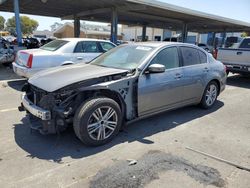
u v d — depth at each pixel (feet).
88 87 11.83
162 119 16.51
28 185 9.08
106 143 12.58
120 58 15.31
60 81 11.92
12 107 18.12
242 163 11.03
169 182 9.45
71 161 10.80
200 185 9.32
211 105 19.38
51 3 46.80
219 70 19.39
